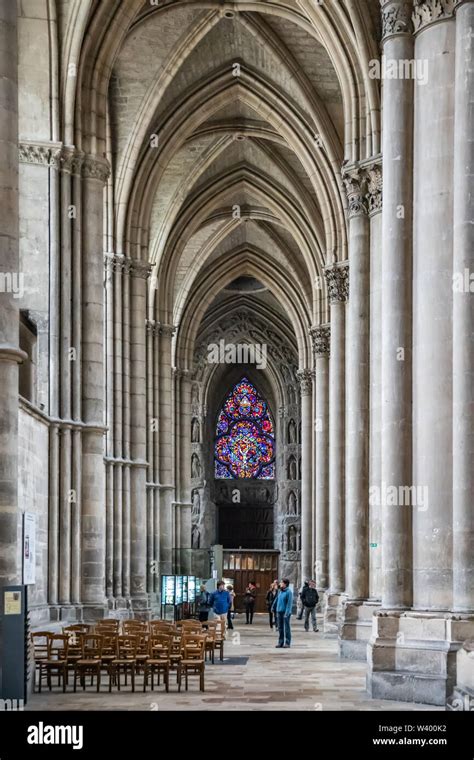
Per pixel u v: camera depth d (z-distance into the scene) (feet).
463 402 60.85
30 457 88.63
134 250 139.74
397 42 68.18
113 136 135.23
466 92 62.34
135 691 68.74
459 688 58.80
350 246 99.04
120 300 137.69
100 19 101.96
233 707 60.03
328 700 63.41
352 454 97.71
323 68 134.41
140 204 140.67
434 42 65.87
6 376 64.03
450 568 63.41
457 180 62.34
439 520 63.77
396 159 67.77
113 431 135.23
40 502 93.97
